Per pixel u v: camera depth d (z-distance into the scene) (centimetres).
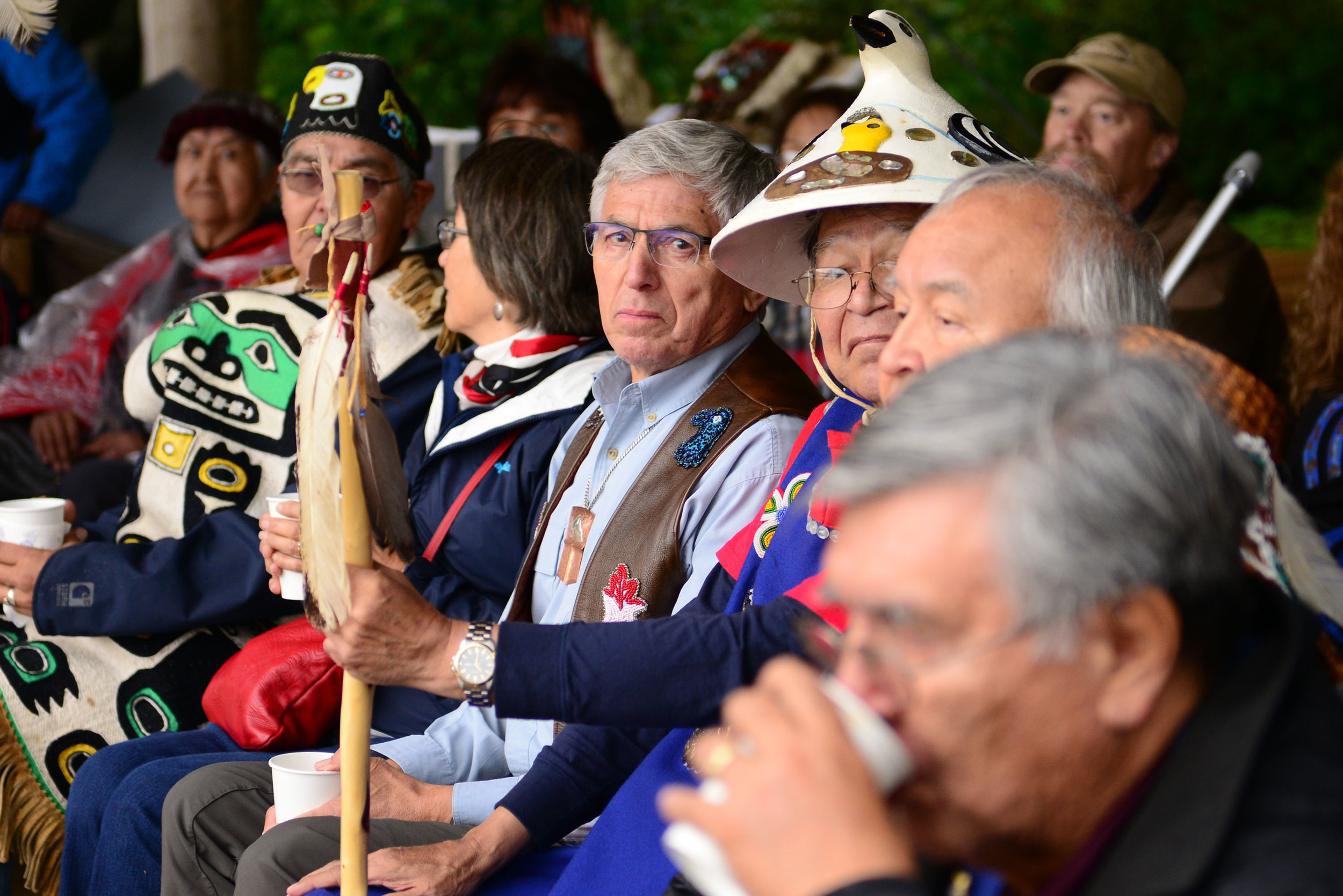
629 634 132
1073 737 76
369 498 132
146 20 543
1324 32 909
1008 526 72
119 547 243
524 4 723
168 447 267
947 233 113
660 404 186
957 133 151
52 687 243
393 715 216
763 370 187
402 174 282
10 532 244
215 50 545
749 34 554
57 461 358
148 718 245
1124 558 72
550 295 225
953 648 74
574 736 165
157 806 201
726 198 182
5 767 240
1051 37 859
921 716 76
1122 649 75
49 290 458
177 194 389
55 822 241
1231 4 913
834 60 507
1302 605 86
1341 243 223
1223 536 76
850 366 154
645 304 183
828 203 145
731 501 173
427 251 292
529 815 161
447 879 155
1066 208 112
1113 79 350
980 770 76
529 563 200
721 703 131
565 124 362
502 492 220
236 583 241
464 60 724
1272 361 349
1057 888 81
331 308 134
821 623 131
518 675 130
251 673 215
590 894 145
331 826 170
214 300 279
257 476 266
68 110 442
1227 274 339
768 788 71
